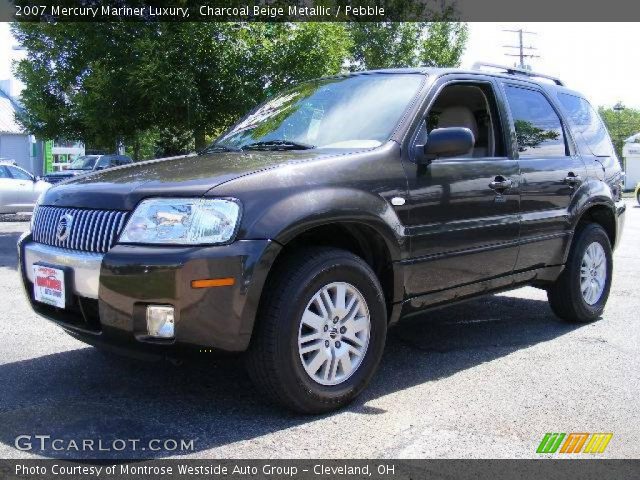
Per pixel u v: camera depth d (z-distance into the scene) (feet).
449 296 13.46
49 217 11.72
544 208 15.52
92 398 11.59
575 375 13.28
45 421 10.54
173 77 38.19
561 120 17.16
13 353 14.28
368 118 13.20
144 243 10.02
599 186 17.47
